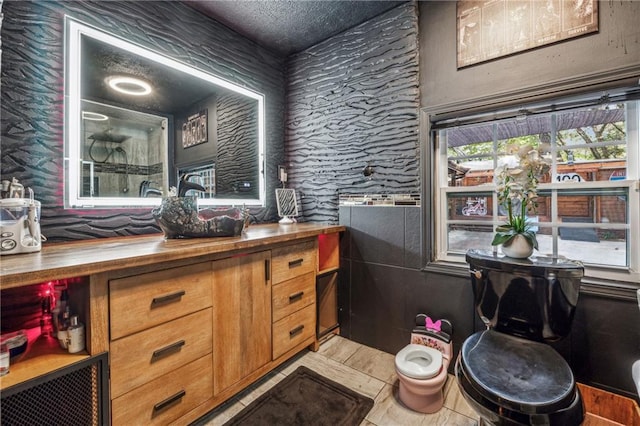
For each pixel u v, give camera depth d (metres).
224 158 2.19
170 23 1.84
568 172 1.56
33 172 1.33
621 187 1.42
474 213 1.84
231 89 2.22
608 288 1.33
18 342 0.95
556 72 1.45
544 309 1.26
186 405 1.24
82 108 1.48
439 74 1.81
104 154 1.57
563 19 1.43
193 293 1.26
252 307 1.54
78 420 0.96
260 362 1.59
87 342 0.98
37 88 1.34
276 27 2.19
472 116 1.75
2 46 1.25
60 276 0.85
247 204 2.35
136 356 1.08
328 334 2.15
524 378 1.01
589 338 1.37
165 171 1.84
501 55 1.60
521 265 1.29
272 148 2.55
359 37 2.16
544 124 1.62
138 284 1.08
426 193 1.87
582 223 1.52
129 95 1.67
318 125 2.42
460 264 1.80
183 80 1.92
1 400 0.83
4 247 1.01
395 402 1.51
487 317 1.42
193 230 1.45
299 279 1.85
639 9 1.27
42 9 1.36
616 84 1.32
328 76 2.35
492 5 1.63
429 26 1.86
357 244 2.17
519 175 1.39
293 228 1.99
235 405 1.48
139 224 1.69
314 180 2.46
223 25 2.14
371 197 2.11
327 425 1.35
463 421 1.38
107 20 1.56
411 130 1.92
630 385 1.29
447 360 1.62
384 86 2.04
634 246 1.39
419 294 1.90
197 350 1.28
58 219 1.40
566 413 0.88
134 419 1.07
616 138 1.45
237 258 1.46
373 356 1.97
